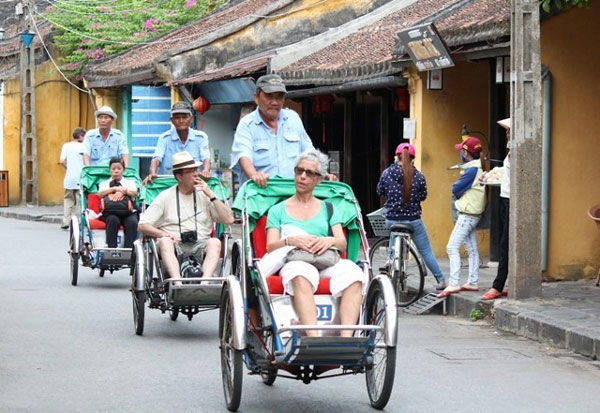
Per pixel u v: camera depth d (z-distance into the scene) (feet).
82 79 101.04
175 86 78.18
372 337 22.88
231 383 24.23
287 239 24.86
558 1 39.04
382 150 61.26
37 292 43.52
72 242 45.85
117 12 98.02
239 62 72.69
